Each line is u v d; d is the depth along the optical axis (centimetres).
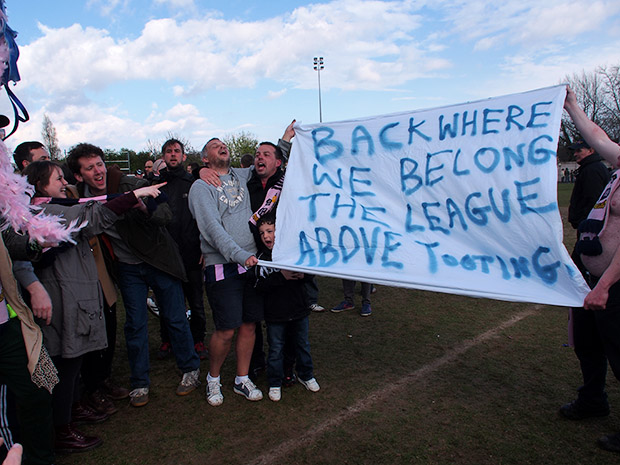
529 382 340
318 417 300
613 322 249
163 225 322
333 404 317
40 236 212
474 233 259
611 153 266
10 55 200
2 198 203
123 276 324
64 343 261
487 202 258
